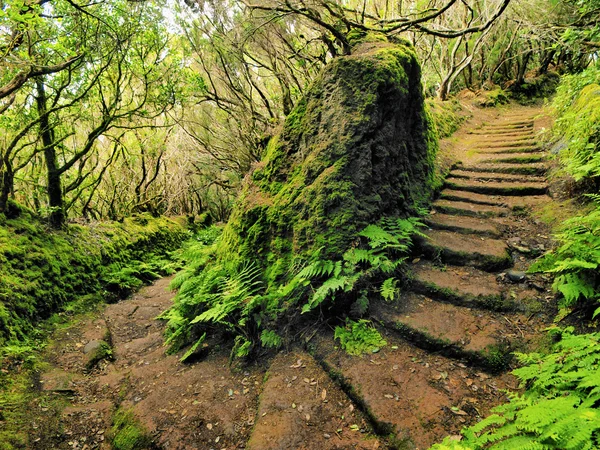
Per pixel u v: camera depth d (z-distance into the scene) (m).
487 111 13.59
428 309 3.58
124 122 10.04
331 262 3.67
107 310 5.94
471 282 3.81
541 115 9.05
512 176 6.14
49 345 4.42
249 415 2.94
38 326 4.69
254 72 8.48
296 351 3.52
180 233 12.49
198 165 12.89
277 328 3.73
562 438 1.72
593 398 1.91
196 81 7.96
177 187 13.88
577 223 4.01
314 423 2.67
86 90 6.23
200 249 5.96
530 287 3.65
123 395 3.54
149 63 7.81
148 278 8.25
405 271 4.03
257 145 9.19
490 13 11.95
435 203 5.55
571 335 2.62
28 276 4.98
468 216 5.27
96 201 12.02
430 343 3.16
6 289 4.45
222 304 3.91
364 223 3.95
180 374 3.65
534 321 3.25
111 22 6.14
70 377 3.87
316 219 3.94
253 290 3.97
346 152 4.07
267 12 5.39
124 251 8.36
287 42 6.54
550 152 6.43
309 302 3.55
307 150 4.45
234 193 15.24
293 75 7.20
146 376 3.73
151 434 2.86
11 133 6.92
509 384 2.73
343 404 2.81
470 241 4.46
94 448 2.96
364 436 2.52
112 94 8.48
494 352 2.93
